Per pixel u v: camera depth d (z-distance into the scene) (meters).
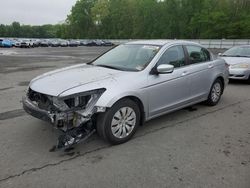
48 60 20.62
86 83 4.16
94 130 4.27
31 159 3.91
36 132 4.87
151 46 5.41
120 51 5.68
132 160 3.93
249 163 3.88
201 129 5.16
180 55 5.62
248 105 6.90
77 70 4.94
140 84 4.59
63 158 3.96
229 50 11.27
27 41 50.59
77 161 3.88
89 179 3.44
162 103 5.10
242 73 9.59
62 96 3.91
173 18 74.38
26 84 9.54
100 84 4.19
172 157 4.03
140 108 4.74
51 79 4.50
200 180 3.45
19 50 38.31
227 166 3.79
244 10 64.44
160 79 4.95
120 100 4.34
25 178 3.44
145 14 82.50
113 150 4.23
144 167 3.74
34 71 13.42
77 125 4.00
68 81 4.29
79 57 24.48
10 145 4.34
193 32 70.12
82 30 102.69
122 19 91.12
